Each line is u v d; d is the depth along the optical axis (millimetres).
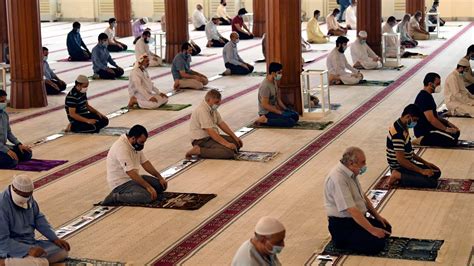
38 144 9703
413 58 16781
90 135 10133
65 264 5918
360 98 12234
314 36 20562
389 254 5953
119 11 22609
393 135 7555
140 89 11742
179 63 13414
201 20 24500
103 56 15055
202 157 8852
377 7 15891
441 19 24406
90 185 7973
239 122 10680
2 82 12375
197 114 8836
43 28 26016
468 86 11320
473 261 5781
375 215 6168
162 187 7504
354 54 15375
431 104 9078
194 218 6902
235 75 15023
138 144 7281
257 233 4316
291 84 10906
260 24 22016
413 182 7547
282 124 10281
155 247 6262
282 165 8539
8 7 11883
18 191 5703
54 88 13125
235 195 7527
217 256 6055
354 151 5922
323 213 6961
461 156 8688
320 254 5988
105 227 6738
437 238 6266
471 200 7191
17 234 5797
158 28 24859
